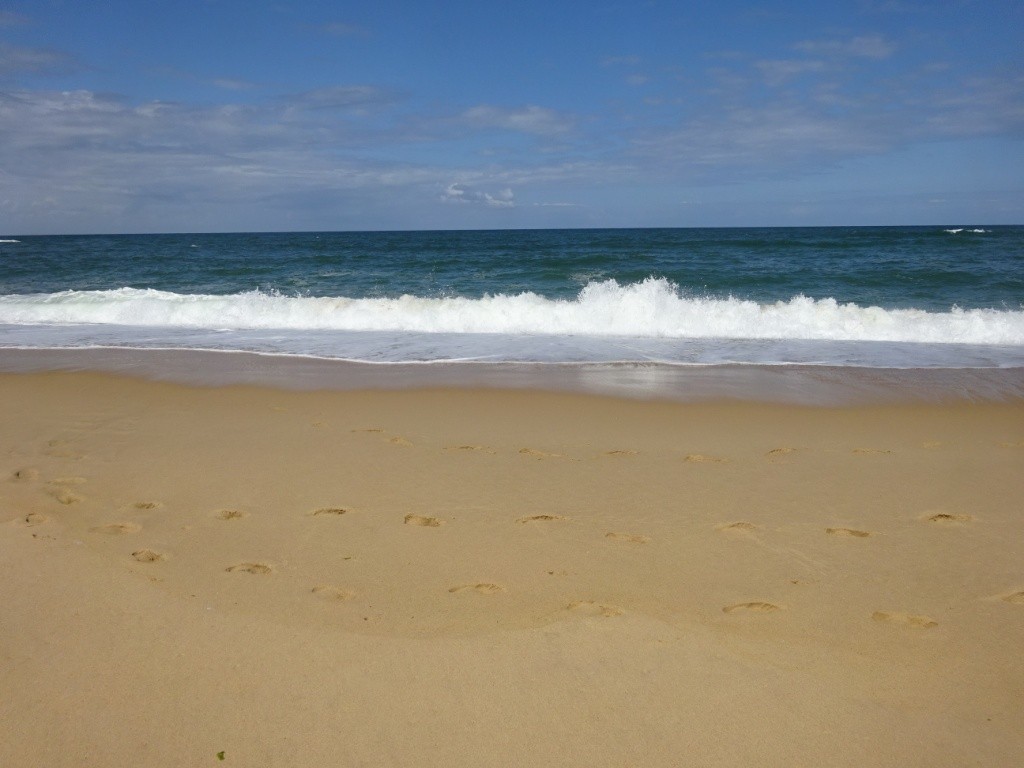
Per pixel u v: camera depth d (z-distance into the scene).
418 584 3.67
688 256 26.89
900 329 11.72
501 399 7.66
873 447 6.13
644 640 3.09
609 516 4.59
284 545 4.09
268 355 10.21
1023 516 4.62
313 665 2.86
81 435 6.20
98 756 2.37
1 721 2.50
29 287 19.31
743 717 2.61
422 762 2.37
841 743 2.50
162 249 42.34
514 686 2.75
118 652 2.91
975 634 3.28
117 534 4.18
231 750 2.40
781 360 9.88
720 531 4.39
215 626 3.14
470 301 13.73
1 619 3.11
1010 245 30.38
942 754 2.46
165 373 8.91
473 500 4.82
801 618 3.40
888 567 3.94
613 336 11.94
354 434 6.33
